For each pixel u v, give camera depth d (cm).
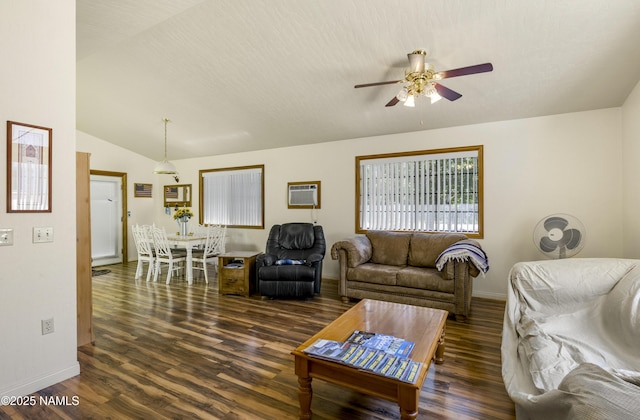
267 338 289
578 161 365
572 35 259
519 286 256
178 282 505
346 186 509
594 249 358
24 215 202
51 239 214
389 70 329
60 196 219
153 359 249
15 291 198
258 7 269
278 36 299
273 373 229
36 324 207
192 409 188
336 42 297
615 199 348
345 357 171
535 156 386
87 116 530
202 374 227
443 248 391
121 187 673
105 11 264
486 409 188
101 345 274
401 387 152
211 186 662
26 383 202
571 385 128
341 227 514
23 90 200
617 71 294
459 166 429
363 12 261
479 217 414
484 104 370
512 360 213
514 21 252
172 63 360
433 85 264
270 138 537
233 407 190
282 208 571
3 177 192
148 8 262
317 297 423
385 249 427
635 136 310
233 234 630
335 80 359
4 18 192
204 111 471
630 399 105
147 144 639
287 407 191
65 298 221
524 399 157
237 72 363
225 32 301
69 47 221
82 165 279
